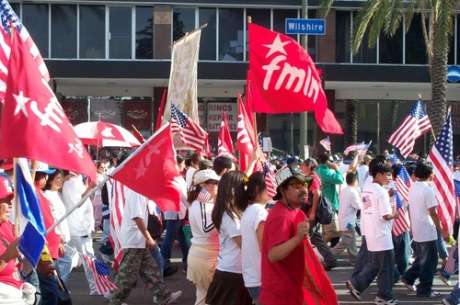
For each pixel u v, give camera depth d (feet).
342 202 52.31
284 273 21.35
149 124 130.31
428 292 40.40
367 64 120.88
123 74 117.19
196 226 29.17
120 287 34.40
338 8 121.80
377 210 36.88
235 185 25.21
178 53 53.42
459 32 124.16
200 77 118.42
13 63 20.38
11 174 29.48
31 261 20.62
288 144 130.31
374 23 91.86
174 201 24.56
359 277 38.27
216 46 122.31
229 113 130.11
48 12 119.55
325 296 22.33
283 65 32.35
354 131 133.18
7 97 20.21
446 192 39.27
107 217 50.52
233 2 121.19
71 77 116.67
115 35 120.67
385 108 135.13
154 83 124.88
